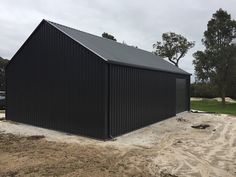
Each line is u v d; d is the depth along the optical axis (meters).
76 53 11.97
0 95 23.64
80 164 7.73
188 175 7.16
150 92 14.84
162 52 49.91
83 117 11.71
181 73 19.36
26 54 14.33
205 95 44.69
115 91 11.56
